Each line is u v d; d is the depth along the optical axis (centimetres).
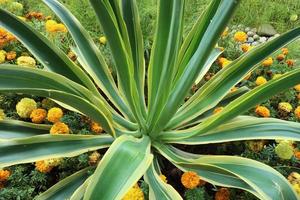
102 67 115
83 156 100
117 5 97
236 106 88
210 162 93
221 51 135
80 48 113
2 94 114
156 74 99
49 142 93
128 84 97
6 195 92
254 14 223
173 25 89
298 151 109
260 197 84
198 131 100
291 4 234
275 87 85
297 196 80
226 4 86
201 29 98
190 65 96
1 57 119
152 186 90
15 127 100
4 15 95
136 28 113
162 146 106
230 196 100
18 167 98
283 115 125
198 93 118
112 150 75
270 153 109
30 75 83
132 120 112
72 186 94
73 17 113
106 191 66
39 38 100
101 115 83
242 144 115
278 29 223
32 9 174
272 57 149
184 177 91
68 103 79
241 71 110
